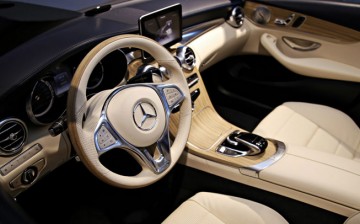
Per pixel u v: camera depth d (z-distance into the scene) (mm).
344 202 957
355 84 1665
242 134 1223
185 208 1073
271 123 1475
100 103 918
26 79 905
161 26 1260
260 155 1132
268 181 1062
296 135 1424
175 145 1103
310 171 1036
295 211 1065
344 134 1435
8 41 1062
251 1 1840
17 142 904
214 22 1668
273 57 1864
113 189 1527
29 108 909
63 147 1000
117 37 917
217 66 1999
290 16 1763
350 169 1034
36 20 1171
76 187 1536
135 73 1199
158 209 1437
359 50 1656
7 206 559
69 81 1025
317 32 1732
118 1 1535
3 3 1294
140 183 985
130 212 1445
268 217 1012
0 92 876
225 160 1132
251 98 1977
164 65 1066
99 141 896
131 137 946
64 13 1286
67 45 1055
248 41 1894
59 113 999
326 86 1741
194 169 1225
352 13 1637
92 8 1385
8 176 901
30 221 542
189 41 1469
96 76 1120
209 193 1113
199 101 1344
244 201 1067
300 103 1576
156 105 996
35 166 957
